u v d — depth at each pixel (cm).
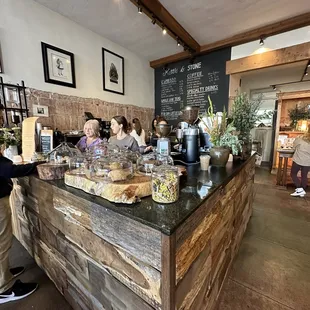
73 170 115
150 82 496
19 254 184
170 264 64
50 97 286
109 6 271
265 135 659
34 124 170
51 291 143
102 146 151
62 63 296
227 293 138
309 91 464
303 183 343
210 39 377
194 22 317
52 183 113
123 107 416
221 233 122
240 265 167
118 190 82
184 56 436
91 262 100
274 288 143
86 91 337
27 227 168
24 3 250
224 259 135
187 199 85
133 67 437
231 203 144
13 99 246
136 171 109
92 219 92
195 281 87
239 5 274
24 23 252
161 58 468
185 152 169
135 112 451
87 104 339
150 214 71
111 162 102
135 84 446
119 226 79
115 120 221
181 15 297
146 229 69
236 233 170
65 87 304
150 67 493
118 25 321
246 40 363
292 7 280
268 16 302
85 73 333
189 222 76
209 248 102
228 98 407
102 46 359
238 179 164
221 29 340
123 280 83
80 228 101
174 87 481
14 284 143
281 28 322
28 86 261
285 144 494
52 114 289
